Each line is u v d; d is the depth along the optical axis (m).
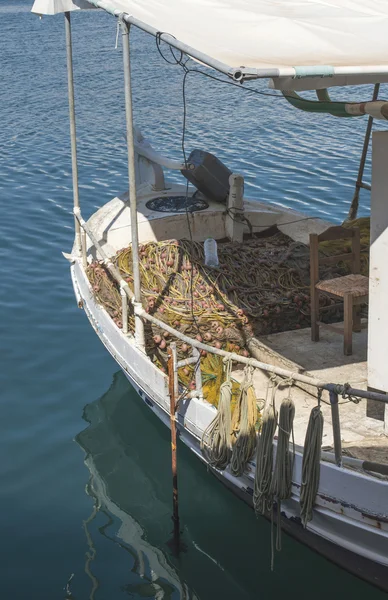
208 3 7.73
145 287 8.66
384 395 5.15
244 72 5.02
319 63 5.76
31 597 6.40
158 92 26.02
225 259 9.20
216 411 6.52
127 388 9.39
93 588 6.52
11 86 28.70
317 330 8.20
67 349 10.23
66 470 8.00
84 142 20.11
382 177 5.64
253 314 8.30
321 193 15.11
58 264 12.72
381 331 5.98
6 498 7.59
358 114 5.93
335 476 5.56
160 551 6.98
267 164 17.06
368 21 7.07
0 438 8.46
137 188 11.18
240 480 6.55
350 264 9.09
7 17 58.75
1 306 11.34
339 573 6.64
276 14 7.27
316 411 5.50
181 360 7.41
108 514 7.41
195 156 10.66
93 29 47.22
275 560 6.88
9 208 15.27
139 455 8.23
